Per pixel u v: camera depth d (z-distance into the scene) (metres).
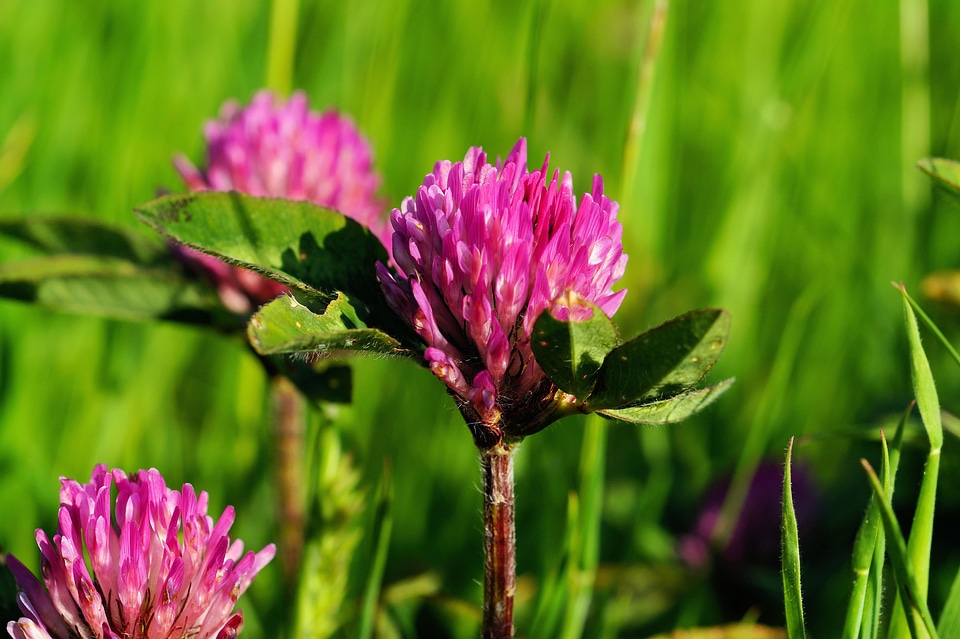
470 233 0.28
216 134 0.36
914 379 0.30
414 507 0.43
